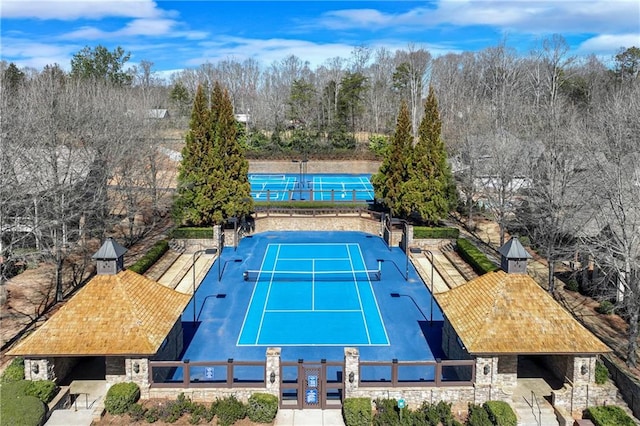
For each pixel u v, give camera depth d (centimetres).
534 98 9625
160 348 2694
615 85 8756
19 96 4850
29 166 4066
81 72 9075
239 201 5356
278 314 3666
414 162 5341
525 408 2494
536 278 4244
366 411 2345
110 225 4472
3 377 2502
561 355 2600
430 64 12325
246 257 5038
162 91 11981
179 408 2427
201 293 4066
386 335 3328
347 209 6288
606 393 2512
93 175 4500
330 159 10100
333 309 3759
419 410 2470
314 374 2527
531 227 5300
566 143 4006
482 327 2531
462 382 2538
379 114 12175
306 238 5775
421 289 4178
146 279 2844
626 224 2983
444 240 5225
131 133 5006
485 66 12825
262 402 2392
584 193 3759
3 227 3516
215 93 5294
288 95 13400
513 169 4884
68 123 4497
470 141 5603
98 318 2548
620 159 3102
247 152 10031
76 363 2833
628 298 3027
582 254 3731
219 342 3216
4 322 3319
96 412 2402
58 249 3612
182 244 5150
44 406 2327
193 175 5181
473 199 6475
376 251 5275
